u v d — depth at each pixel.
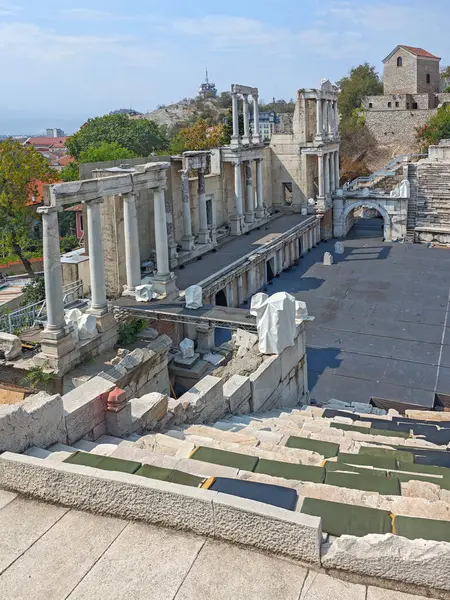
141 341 29.53
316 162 67.81
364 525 8.88
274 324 23.81
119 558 8.95
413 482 11.16
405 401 29.61
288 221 60.88
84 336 26.97
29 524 9.87
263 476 10.85
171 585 8.37
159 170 32.22
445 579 7.79
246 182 57.53
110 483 9.77
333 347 36.25
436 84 107.81
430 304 42.91
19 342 26.72
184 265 44.19
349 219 69.81
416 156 78.06
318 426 18.67
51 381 25.56
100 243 28.20
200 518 9.17
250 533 8.81
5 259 64.19
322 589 8.07
